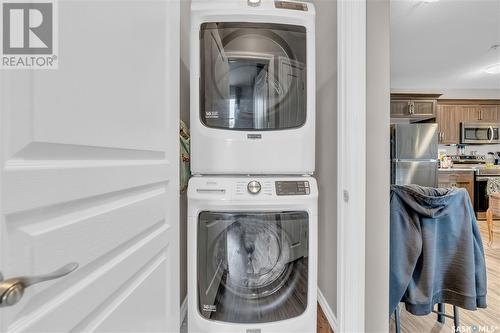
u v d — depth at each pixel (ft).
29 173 1.39
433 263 4.66
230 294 4.21
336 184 4.93
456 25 8.85
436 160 11.82
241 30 4.42
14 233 1.32
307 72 4.49
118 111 2.16
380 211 4.32
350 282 4.28
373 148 4.29
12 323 1.30
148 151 2.68
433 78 14.42
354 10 4.18
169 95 3.20
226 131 4.36
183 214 5.42
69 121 1.66
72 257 1.67
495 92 16.31
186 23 5.79
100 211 1.95
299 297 4.25
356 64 4.18
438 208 4.65
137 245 2.50
